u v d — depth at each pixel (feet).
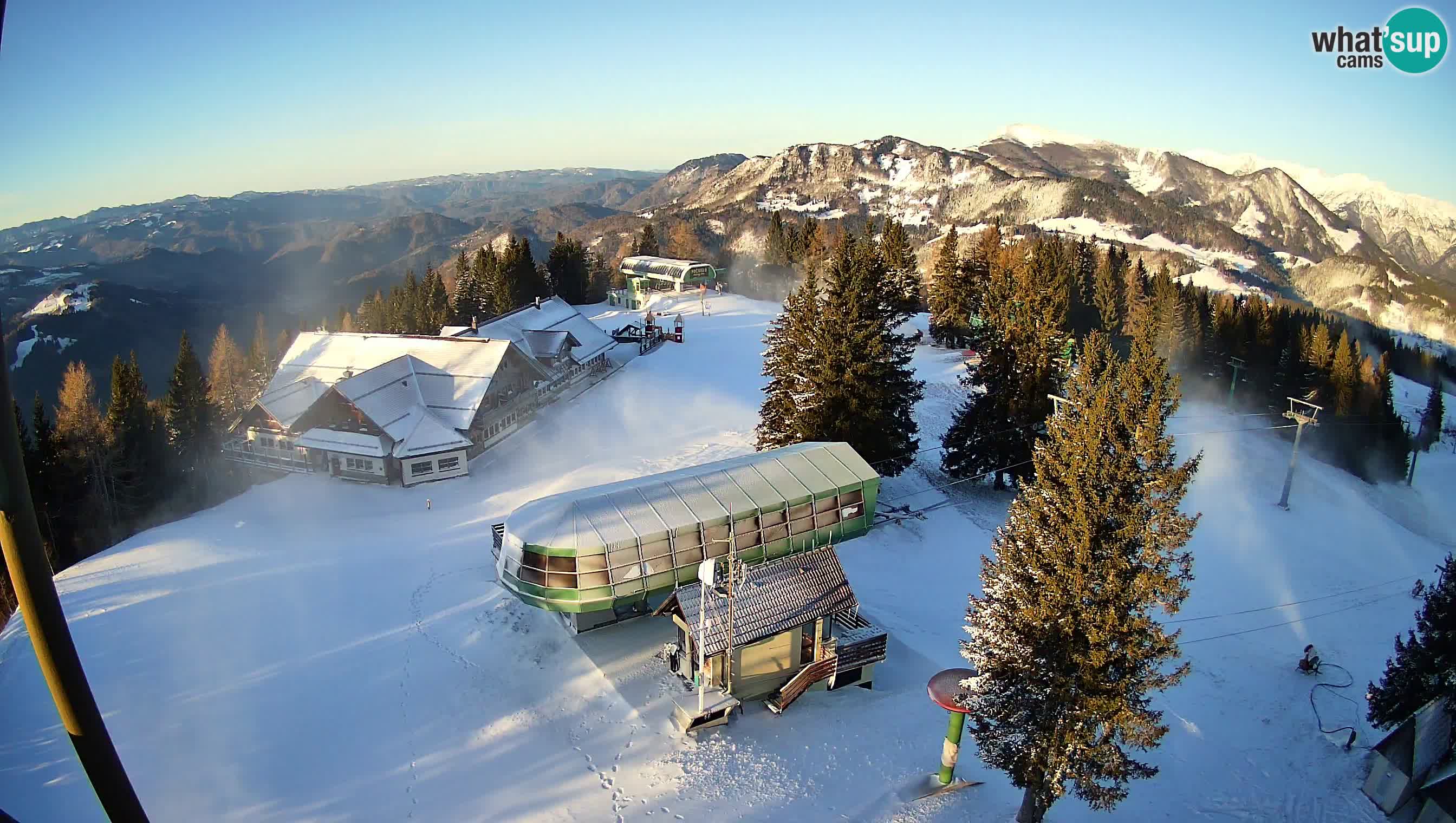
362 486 163.73
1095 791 67.97
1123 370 66.18
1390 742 85.76
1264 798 85.61
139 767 75.87
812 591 92.32
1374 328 570.05
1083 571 64.18
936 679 76.74
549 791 74.74
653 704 86.74
